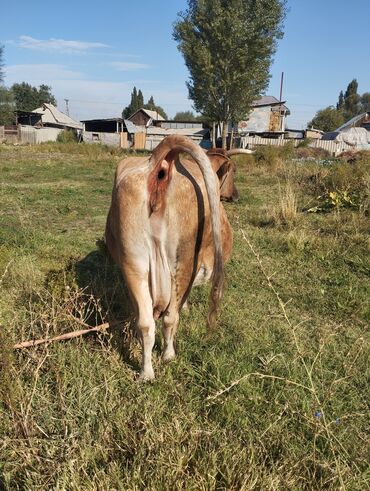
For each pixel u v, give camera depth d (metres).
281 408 3.32
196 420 3.26
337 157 25.25
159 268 3.45
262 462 2.79
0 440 2.88
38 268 5.95
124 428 3.09
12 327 3.85
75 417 3.23
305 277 6.37
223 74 35.75
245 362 4.02
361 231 8.52
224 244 4.32
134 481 2.61
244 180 17.09
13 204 11.19
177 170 3.46
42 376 3.64
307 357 4.18
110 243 4.13
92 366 3.82
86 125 55.94
